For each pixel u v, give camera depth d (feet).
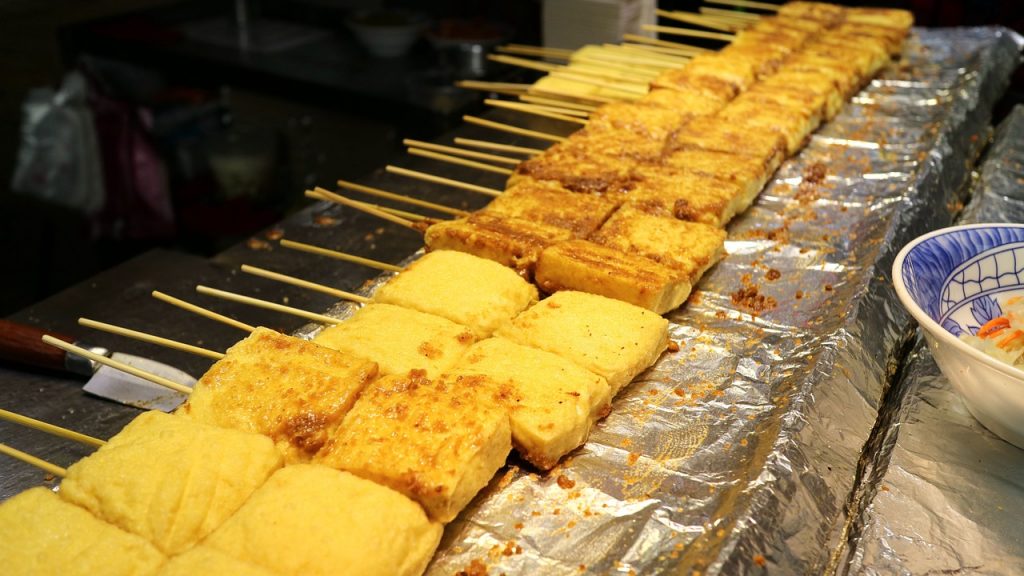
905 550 1.12
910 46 2.75
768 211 1.84
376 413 1.22
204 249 2.97
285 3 3.58
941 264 1.33
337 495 1.11
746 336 1.48
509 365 1.32
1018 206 1.88
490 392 1.26
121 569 1.06
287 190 3.08
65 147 3.07
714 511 1.17
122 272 1.74
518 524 1.18
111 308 1.63
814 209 1.84
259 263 1.73
